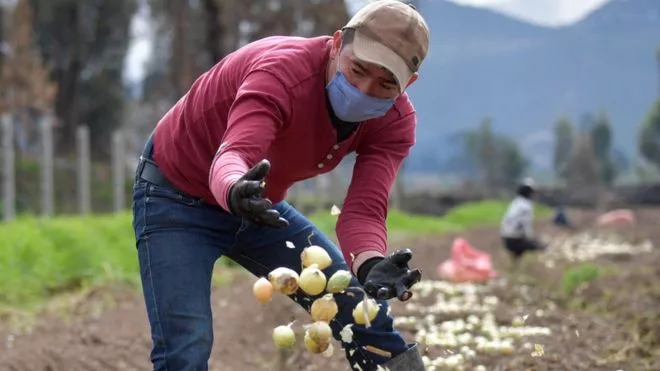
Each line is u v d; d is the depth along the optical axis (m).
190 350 6.13
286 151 6.12
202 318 6.23
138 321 15.30
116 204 36.78
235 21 44.34
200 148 6.26
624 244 37.25
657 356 11.64
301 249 6.71
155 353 6.27
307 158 6.22
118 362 12.12
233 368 11.76
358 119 5.93
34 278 20.11
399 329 13.24
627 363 11.10
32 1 74.38
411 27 5.53
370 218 6.36
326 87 5.88
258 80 5.74
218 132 6.16
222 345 13.14
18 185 53.47
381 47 5.50
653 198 103.19
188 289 6.22
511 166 139.50
